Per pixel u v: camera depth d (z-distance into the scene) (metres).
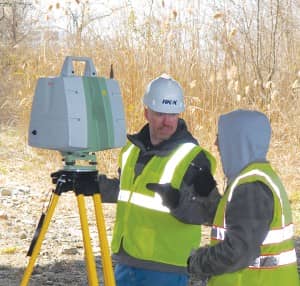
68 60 4.28
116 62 11.51
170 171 4.16
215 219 3.55
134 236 4.26
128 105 11.22
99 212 4.27
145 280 4.25
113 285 4.22
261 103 11.88
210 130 11.05
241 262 3.33
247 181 3.41
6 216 8.97
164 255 4.21
